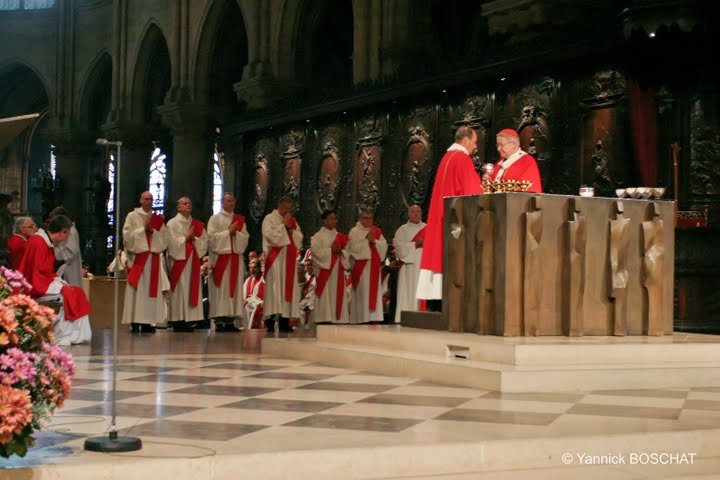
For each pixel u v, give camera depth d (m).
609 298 7.92
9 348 4.18
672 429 5.10
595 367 6.98
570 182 16.53
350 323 16.50
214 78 33.09
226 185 29.06
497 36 20.55
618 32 15.20
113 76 38.59
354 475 4.41
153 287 14.52
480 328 7.76
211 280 15.62
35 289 10.84
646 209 8.21
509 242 7.56
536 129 17.33
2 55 44.38
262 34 28.47
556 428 5.12
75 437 4.79
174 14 33.50
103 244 37.94
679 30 13.44
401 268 15.42
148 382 7.29
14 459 4.16
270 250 15.60
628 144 15.46
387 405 6.01
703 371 7.20
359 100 22.62
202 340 12.46
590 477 4.51
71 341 11.39
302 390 6.78
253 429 5.06
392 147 21.98
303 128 25.69
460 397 6.39
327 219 16.44
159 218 14.62
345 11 33.97
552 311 7.73
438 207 8.94
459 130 9.16
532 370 6.77
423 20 23.36
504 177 8.72
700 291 13.55
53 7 43.50
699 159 13.93
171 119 33.22
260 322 19.86
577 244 7.71
